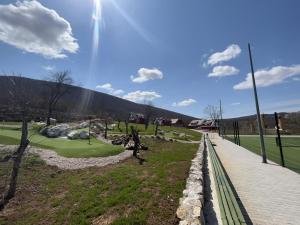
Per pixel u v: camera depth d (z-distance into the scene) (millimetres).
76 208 7328
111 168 13469
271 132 54156
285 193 8227
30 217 7277
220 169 9938
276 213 6453
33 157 15352
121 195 7922
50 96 55406
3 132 26484
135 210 6543
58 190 9766
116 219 6051
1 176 11562
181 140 36688
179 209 5492
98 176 11211
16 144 19000
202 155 14664
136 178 10273
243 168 12812
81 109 89125
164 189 8289
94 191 8828
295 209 6727
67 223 6410
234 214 4977
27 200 8898
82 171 13227
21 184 10617
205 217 5816
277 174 11242
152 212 6309
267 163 14422
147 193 7953
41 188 10219
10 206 8391
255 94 15594
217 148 23984
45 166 14023
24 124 10156
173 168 12219
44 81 55531
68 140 27641
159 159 15930
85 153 18391
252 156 17766
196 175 8633
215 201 6918
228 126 67750
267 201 7406
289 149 22891
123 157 17531
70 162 15531
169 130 57500
